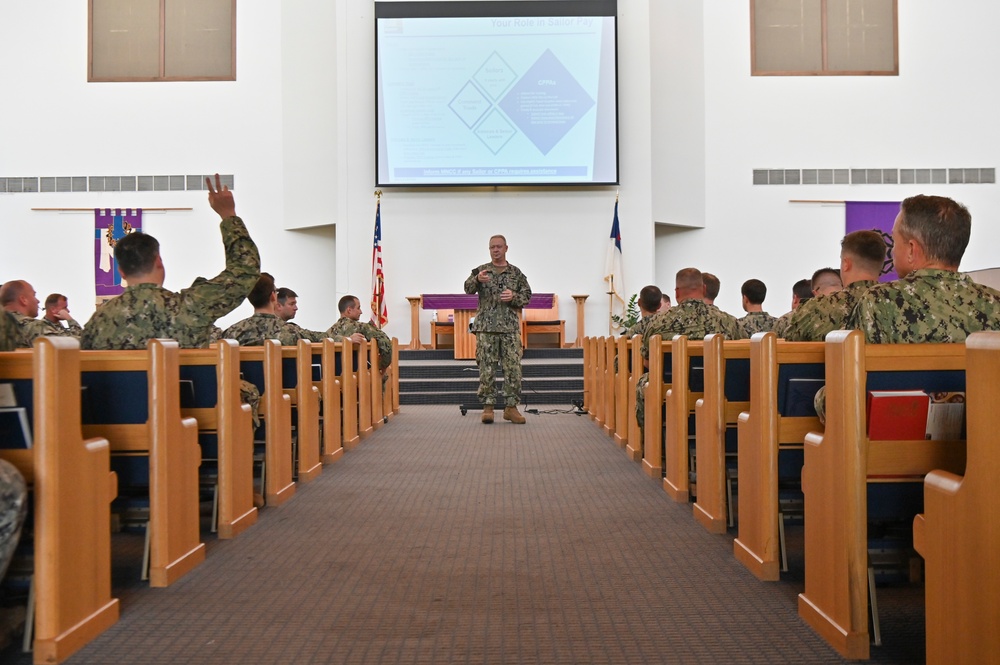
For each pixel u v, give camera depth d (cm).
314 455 517
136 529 371
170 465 298
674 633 246
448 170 1287
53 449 225
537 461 569
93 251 1330
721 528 367
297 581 298
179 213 1338
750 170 1337
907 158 1335
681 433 430
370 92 1307
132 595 283
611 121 1280
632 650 233
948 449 230
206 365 366
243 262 385
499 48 1278
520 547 344
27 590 256
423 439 690
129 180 1336
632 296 1283
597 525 382
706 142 1338
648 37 1303
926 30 1334
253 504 410
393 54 1281
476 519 396
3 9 1333
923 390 230
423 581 298
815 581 250
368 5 1306
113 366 297
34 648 226
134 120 1338
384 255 1314
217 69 1346
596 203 1310
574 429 757
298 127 1337
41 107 1332
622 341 628
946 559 188
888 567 259
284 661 227
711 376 369
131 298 369
